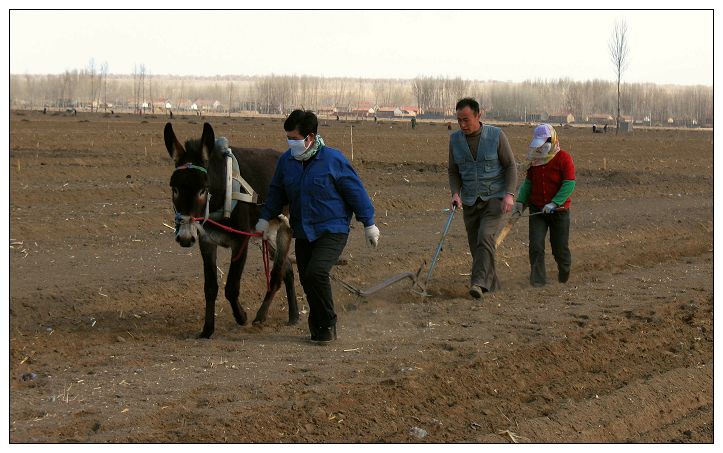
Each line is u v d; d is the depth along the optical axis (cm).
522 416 693
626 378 802
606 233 1543
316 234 835
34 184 1853
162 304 1018
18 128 3488
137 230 1455
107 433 615
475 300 1059
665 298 1094
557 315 997
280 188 849
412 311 1005
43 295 991
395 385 730
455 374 764
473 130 1038
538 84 14088
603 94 14250
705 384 800
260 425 638
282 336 898
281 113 13650
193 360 800
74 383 726
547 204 1109
